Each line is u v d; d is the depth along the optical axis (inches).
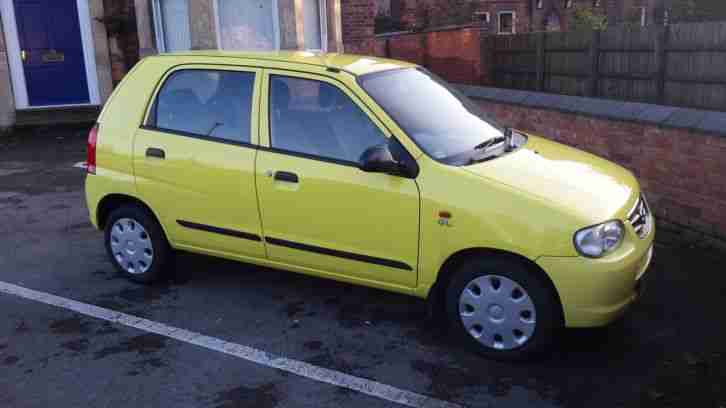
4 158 404.2
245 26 490.0
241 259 199.8
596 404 149.0
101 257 243.6
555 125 340.5
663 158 261.0
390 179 169.9
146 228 211.0
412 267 171.3
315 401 151.3
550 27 968.3
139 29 480.4
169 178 201.5
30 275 226.8
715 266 224.7
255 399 152.3
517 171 168.7
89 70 492.4
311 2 525.3
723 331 181.0
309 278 223.5
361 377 161.2
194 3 471.8
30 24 472.1
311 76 186.2
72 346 177.6
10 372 164.6
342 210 176.2
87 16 484.4
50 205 308.2
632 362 166.4
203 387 157.5
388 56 587.2
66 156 407.8
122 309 200.1
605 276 153.9
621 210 164.2
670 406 148.0
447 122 187.6
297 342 179.0
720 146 231.9
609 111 298.5
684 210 251.9
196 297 208.4
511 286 161.8
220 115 197.2
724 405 148.1
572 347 173.8
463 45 561.9
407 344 177.2
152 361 169.6
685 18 589.3
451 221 163.0
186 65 204.2
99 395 154.3
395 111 178.9
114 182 211.3
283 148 186.1
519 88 514.9
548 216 155.6
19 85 476.7
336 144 180.1
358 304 202.8
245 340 180.2
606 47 394.3
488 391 154.5
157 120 206.4
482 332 167.5
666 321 187.3
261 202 187.9
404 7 762.2
